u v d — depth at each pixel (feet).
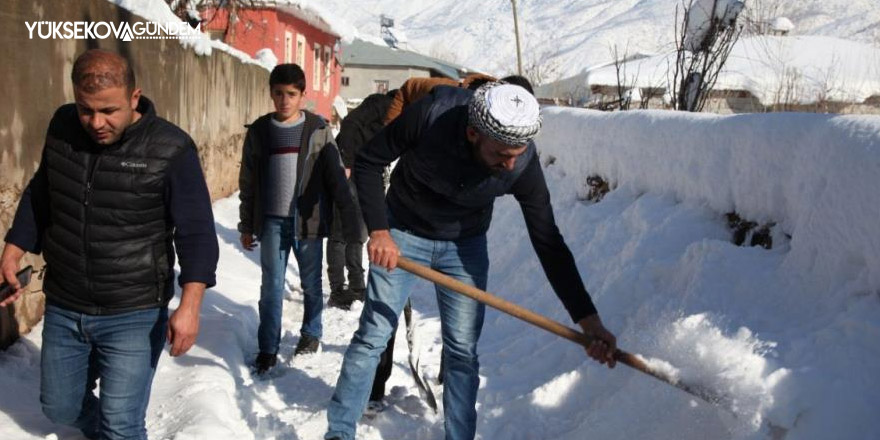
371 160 11.76
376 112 18.92
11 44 14.82
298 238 17.19
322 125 17.46
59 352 10.44
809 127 14.03
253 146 17.19
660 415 12.14
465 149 11.14
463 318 12.59
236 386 15.74
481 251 12.66
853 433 9.58
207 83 32.91
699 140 18.04
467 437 12.78
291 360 17.93
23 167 15.40
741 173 16.30
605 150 23.84
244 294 22.36
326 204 17.92
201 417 12.83
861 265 12.00
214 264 9.95
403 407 15.30
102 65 9.15
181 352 9.70
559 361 16.42
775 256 14.28
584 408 14.05
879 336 10.41
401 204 12.27
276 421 14.16
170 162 9.82
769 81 43.21
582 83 50.85
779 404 9.93
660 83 43.06
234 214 34.01
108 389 10.32
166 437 12.25
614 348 11.20
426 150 11.46
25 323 15.56
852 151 12.33
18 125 15.19
